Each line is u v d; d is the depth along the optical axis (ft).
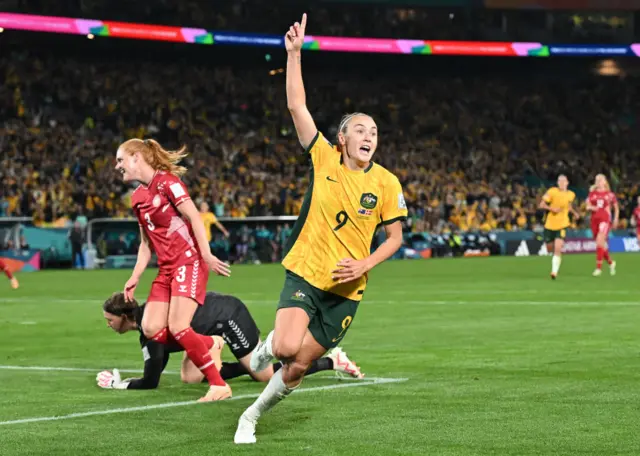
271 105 207.82
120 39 195.52
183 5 200.13
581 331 55.47
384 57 220.84
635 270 122.01
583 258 157.38
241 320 36.88
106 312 36.22
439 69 225.35
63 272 135.13
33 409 32.40
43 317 69.15
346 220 26.63
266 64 213.05
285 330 26.35
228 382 37.93
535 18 220.23
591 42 221.87
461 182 204.54
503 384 36.76
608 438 26.81
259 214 174.19
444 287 94.63
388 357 45.34
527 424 28.91
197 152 191.62
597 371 40.01
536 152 219.61
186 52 206.28
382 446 26.09
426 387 36.19
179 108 199.31
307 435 27.66
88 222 150.30
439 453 25.18
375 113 216.95
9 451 25.82
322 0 198.39
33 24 159.12
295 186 187.52
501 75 229.25
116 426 29.30
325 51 216.54
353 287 27.04
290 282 26.91
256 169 190.60
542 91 229.66
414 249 169.48
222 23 203.51
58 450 25.95
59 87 190.49
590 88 232.12
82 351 49.67
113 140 188.34
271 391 26.86
